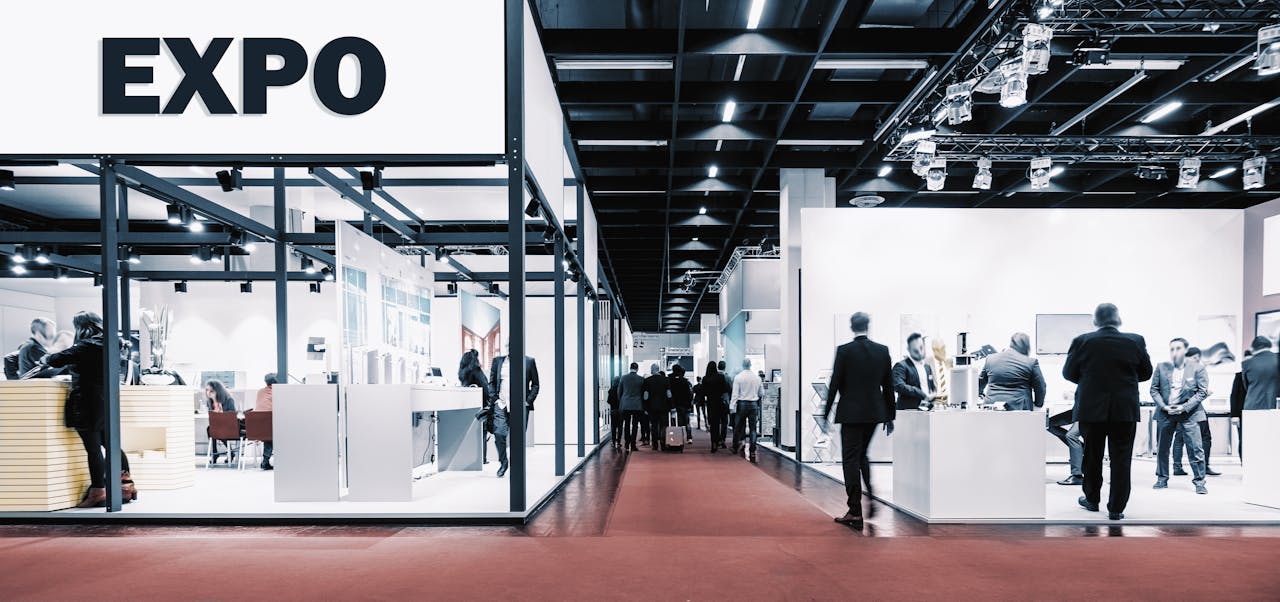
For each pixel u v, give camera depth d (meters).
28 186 10.37
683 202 13.06
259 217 10.56
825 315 9.22
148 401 6.20
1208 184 11.29
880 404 4.74
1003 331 9.21
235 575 3.51
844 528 4.66
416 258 10.72
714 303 29.36
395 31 4.87
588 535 4.42
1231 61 7.14
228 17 4.84
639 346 44.19
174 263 12.62
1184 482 6.91
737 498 5.96
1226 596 3.17
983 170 9.56
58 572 3.57
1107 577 3.47
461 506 5.14
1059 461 8.79
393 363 7.41
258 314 11.82
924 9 6.65
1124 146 9.54
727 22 7.03
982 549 4.04
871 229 9.27
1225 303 9.16
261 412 7.57
